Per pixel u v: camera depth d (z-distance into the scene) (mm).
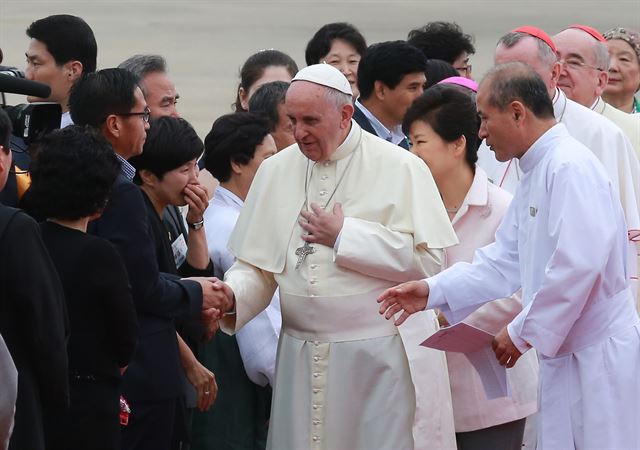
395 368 20547
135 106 20172
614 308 19172
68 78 27031
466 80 24766
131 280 19031
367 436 20562
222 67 81938
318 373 20625
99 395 18094
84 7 124750
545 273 18719
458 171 22000
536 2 141250
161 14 121625
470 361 20438
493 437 22359
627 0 142750
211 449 22844
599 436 19047
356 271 20438
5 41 87000
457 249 22016
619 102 33719
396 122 28172
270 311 22828
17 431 16594
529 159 19391
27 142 19375
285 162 21469
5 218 16766
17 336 16750
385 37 101438
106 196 18125
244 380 23031
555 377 19422
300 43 97562
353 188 20781
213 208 23594
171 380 19906
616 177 25281
